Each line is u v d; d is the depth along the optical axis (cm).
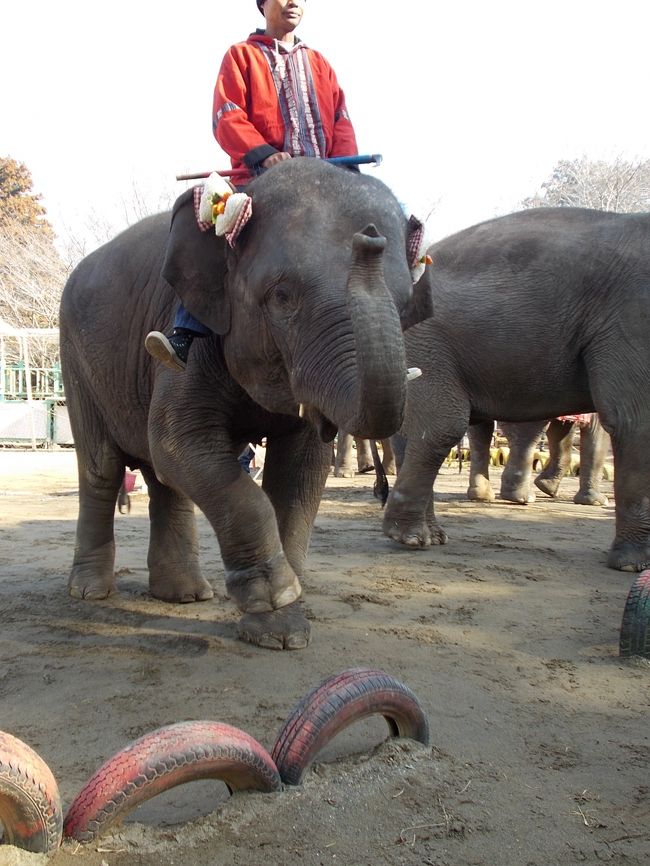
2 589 553
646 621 411
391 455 1588
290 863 226
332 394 336
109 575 538
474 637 449
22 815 214
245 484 420
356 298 302
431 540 763
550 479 1262
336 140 480
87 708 338
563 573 638
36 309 3588
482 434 1159
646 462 657
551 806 261
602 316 679
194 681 370
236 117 442
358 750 297
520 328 700
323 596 535
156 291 477
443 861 230
